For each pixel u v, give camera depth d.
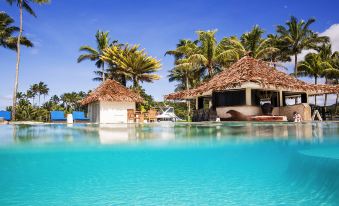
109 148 5.98
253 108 13.70
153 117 22.23
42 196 3.75
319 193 3.74
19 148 5.73
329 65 36.09
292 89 12.98
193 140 6.50
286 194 3.69
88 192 3.90
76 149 5.84
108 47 34.88
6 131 8.55
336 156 4.42
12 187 4.17
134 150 6.05
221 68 30.27
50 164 5.18
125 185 4.24
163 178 4.54
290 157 5.53
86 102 23.03
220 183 4.29
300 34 32.50
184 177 4.64
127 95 22.45
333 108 37.91
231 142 6.31
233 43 29.62
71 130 8.76
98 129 9.15
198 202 3.46
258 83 12.16
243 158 5.99
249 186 4.11
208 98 19.00
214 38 27.86
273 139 6.36
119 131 8.01
